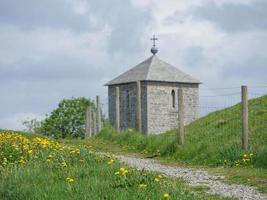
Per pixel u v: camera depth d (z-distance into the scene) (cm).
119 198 1085
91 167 1444
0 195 1241
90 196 1116
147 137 2642
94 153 1755
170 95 5366
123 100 5456
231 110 2969
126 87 5428
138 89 2977
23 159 1677
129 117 5378
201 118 3144
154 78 5266
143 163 2100
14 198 1198
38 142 1872
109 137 3075
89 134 3838
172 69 5547
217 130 2541
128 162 2092
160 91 5306
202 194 1374
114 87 5544
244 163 1864
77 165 1529
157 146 2458
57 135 7325
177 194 1145
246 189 1448
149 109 5228
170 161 2178
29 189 1209
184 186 1409
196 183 1550
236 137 2323
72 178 1318
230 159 1944
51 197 1134
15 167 1465
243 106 2019
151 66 5481
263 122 2444
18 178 1332
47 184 1260
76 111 7394
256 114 2622
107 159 1673
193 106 5509
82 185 1215
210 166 1961
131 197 1096
